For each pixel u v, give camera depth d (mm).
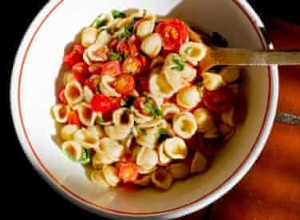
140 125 471
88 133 478
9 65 569
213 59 474
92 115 479
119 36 500
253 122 440
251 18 458
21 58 466
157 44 482
